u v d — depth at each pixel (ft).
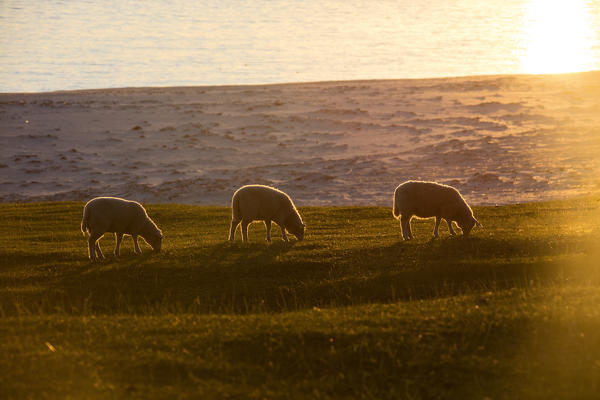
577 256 64.80
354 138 231.71
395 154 208.54
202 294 61.05
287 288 61.26
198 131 240.94
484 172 181.27
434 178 178.60
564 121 241.96
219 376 36.11
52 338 42.11
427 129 239.50
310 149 219.00
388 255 69.87
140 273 66.33
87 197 168.55
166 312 54.95
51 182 183.62
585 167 181.47
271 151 217.15
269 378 35.99
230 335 41.50
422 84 331.98
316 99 296.30
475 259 66.28
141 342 40.86
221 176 188.85
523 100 280.31
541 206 115.14
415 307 48.11
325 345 39.75
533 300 47.65
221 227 106.32
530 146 208.64
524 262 64.08
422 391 34.68
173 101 295.07
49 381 34.71
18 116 258.37
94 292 61.93
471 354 37.81
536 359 36.65
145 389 34.12
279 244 77.41
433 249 70.49
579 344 37.91
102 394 33.40
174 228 106.83
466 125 242.99
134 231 72.90
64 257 75.25
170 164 202.69
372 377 36.04
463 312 44.50
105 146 223.30
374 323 43.09
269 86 340.18
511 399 32.89
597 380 33.68
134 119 259.60
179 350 39.42
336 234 89.51
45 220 117.08
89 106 280.72
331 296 59.72
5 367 36.32
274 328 42.52
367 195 165.37
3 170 193.88
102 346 40.34
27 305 58.29
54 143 224.74
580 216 99.76
